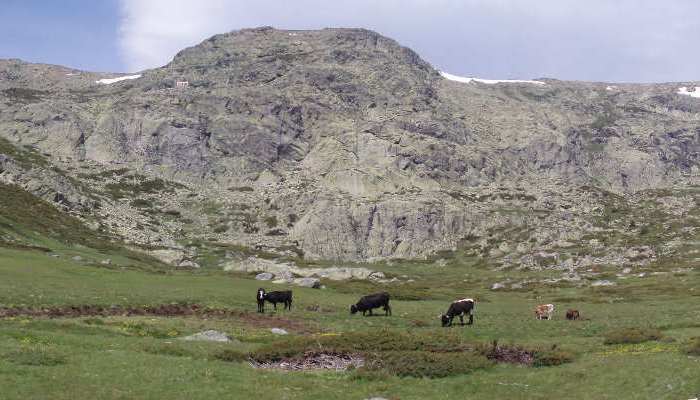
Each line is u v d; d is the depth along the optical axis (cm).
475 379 3419
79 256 11156
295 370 3625
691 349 3628
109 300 6075
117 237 17725
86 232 15588
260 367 3634
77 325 4422
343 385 3238
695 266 15588
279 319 5938
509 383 3356
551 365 3741
